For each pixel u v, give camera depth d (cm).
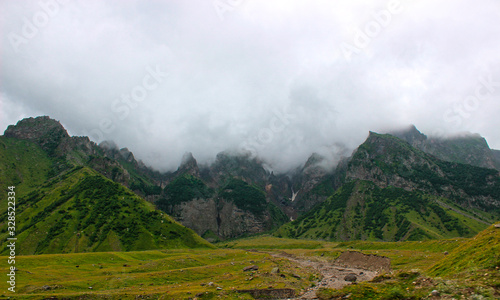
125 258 16288
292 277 9519
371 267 13112
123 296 6956
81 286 8700
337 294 5203
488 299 3397
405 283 4981
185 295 6575
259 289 7038
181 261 15075
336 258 17212
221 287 7769
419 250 15825
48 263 12988
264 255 18788
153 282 9581
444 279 4388
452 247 13762
